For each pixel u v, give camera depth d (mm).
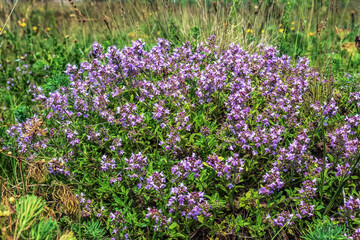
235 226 2990
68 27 8781
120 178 3281
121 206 3258
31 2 9797
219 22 5863
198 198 2854
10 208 2479
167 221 2865
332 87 4418
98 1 8812
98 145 3791
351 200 2891
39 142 3533
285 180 3352
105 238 3016
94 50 4172
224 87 4012
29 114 4887
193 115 3891
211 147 3441
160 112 3402
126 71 4027
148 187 3039
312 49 6484
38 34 8336
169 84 3760
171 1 5895
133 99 4281
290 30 6832
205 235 3107
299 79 4031
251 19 6547
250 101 4168
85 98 3938
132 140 3635
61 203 3230
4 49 7621
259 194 3213
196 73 3953
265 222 3100
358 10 6875
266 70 4199
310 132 3732
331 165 3383
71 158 3572
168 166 3330
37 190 3424
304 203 2977
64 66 6176
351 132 3455
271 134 3229
